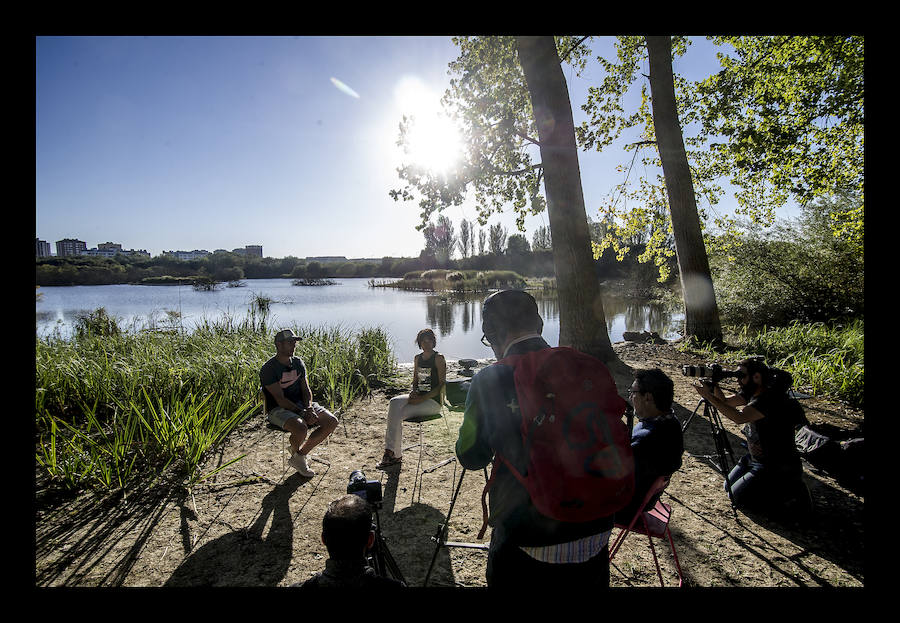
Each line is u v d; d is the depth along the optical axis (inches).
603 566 67.5
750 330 498.6
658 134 427.8
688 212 421.4
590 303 324.2
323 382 276.2
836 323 445.4
